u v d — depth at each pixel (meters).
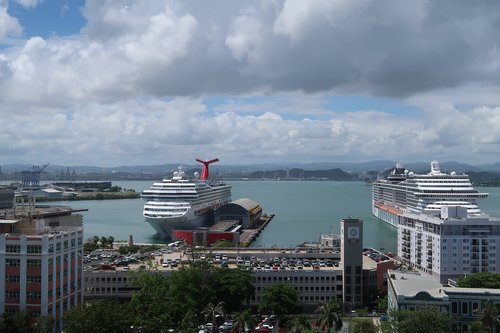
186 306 198.12
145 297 190.38
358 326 180.00
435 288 181.50
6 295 179.88
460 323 172.75
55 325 182.88
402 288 181.00
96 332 147.25
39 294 178.00
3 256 179.88
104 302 161.88
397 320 161.25
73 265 196.88
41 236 179.12
